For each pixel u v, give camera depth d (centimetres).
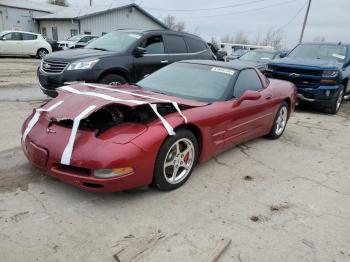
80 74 620
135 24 3169
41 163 304
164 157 317
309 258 258
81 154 283
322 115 824
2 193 312
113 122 316
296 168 438
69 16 2894
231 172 404
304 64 808
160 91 419
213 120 371
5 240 249
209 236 272
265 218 307
